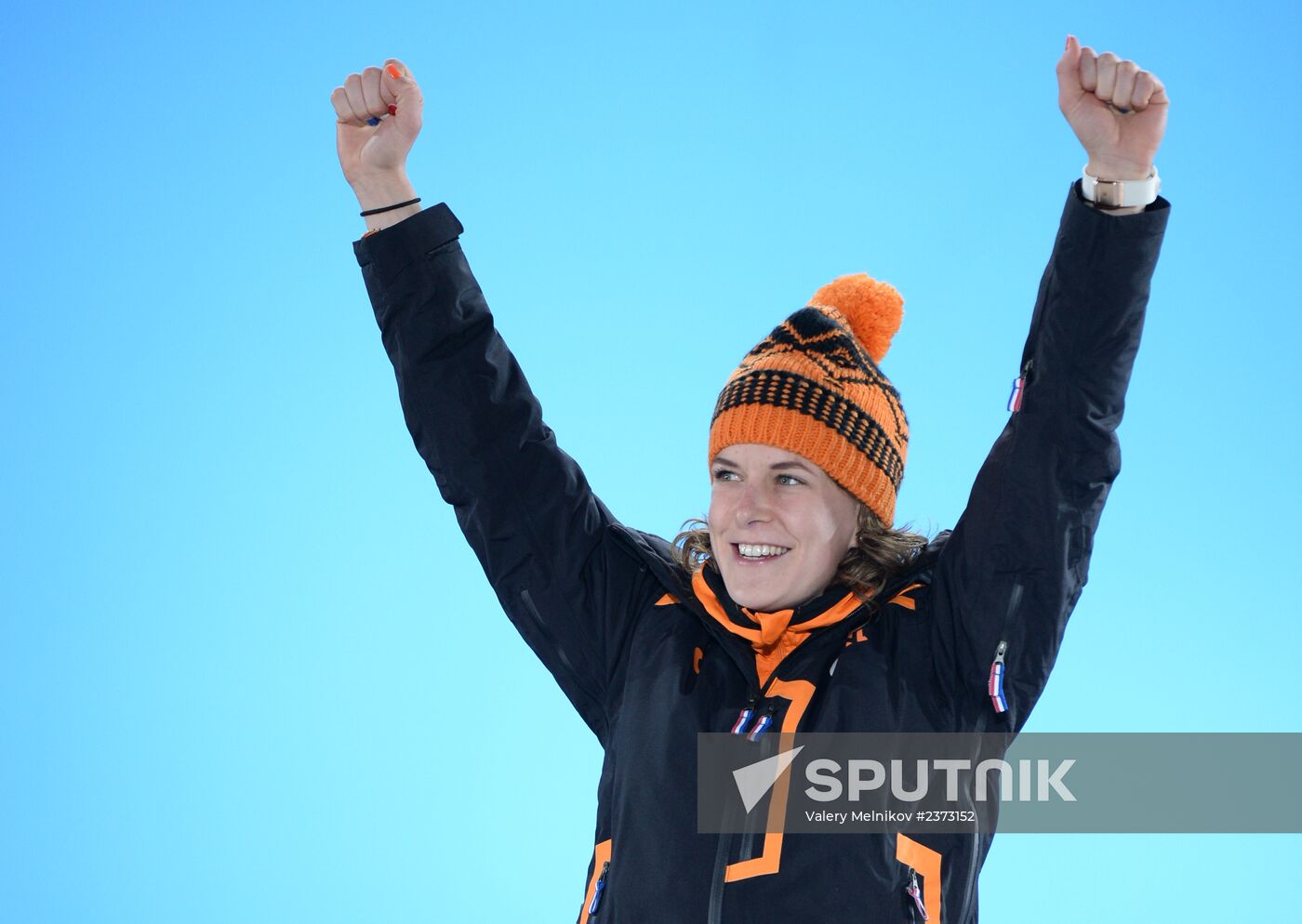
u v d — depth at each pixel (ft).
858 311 25.22
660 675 23.02
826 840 21.25
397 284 23.88
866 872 21.08
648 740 22.48
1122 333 20.81
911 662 22.40
